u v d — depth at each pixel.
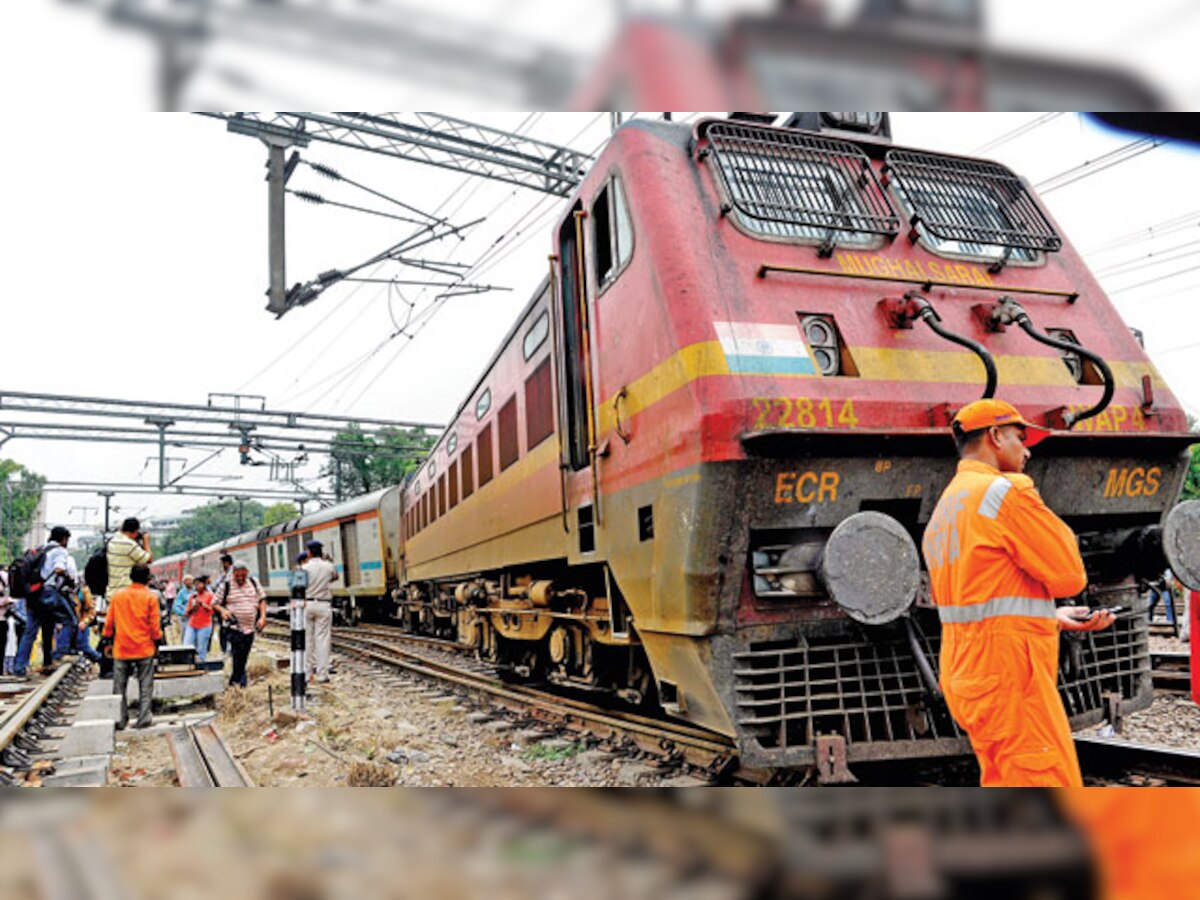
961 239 5.18
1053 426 4.57
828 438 4.06
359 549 21.22
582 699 8.52
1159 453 4.83
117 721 8.52
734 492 4.10
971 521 3.06
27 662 12.19
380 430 28.48
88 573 12.17
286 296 12.66
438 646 14.62
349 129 12.82
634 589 5.03
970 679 3.02
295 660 8.90
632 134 5.20
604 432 5.47
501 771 5.97
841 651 4.46
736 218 4.86
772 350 4.37
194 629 12.86
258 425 24.17
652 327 4.67
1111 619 3.18
